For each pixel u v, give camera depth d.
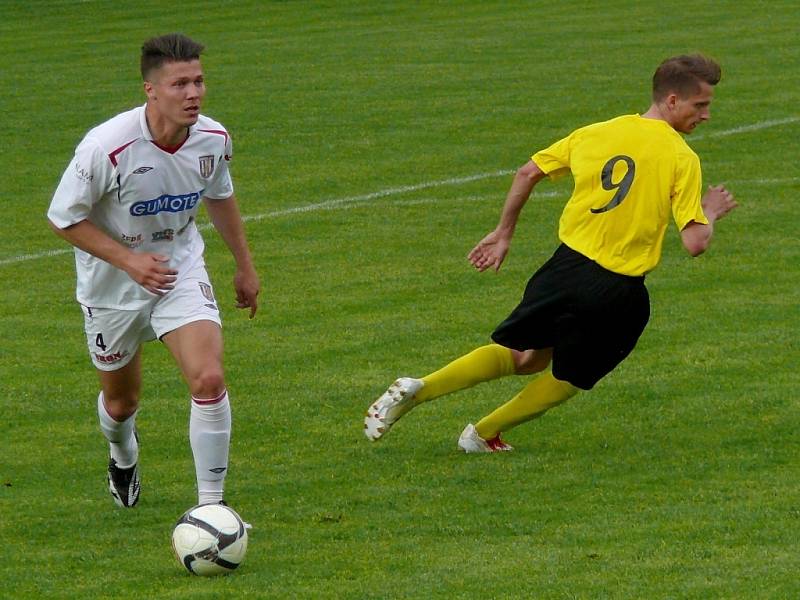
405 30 89.94
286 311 35.19
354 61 78.62
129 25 95.19
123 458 21.92
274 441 25.50
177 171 20.17
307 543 19.94
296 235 43.72
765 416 25.92
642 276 23.08
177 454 25.06
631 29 87.19
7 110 67.00
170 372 30.34
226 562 18.56
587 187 23.09
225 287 38.00
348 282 37.97
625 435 25.14
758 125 58.91
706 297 35.09
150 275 19.45
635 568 18.20
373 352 31.42
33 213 47.72
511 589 17.55
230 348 31.95
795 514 20.36
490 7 98.94
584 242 23.11
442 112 63.97
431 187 50.19
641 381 28.36
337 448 24.98
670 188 22.69
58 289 38.31
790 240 40.97
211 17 97.81
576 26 89.12
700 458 23.62
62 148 58.88
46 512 21.95
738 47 79.25
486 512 21.11
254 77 74.31
